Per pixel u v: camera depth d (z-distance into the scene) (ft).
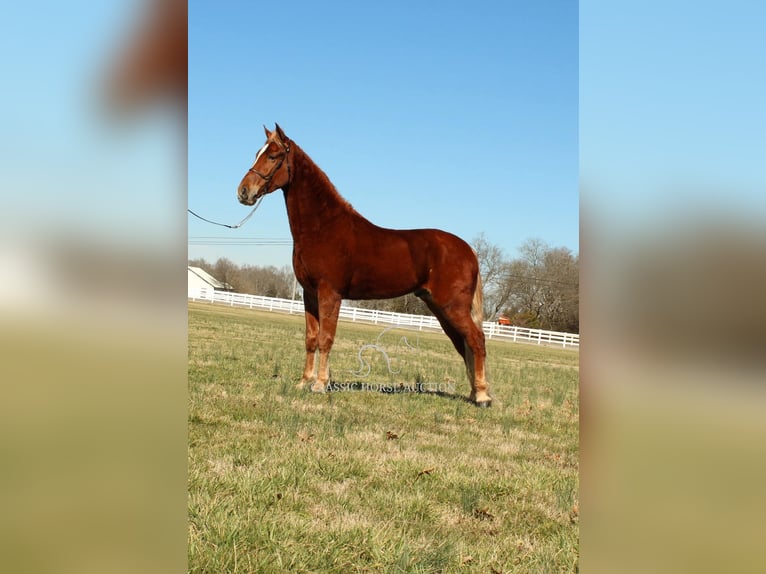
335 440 14.66
